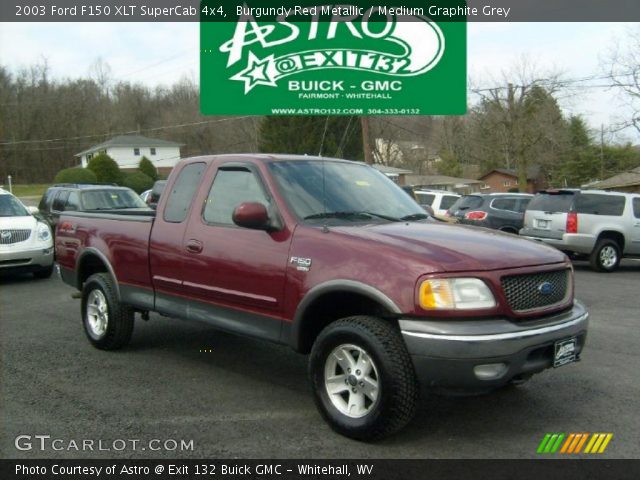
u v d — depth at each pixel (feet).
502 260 13.02
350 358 13.51
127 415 14.96
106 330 20.51
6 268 35.60
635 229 42.50
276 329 14.97
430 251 13.00
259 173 16.22
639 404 15.66
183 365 19.27
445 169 207.31
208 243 16.63
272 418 14.76
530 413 15.06
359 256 13.41
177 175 18.76
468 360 12.01
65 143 240.32
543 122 141.28
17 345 21.77
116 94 256.93
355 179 17.54
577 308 14.39
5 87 232.53
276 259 14.87
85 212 22.48
